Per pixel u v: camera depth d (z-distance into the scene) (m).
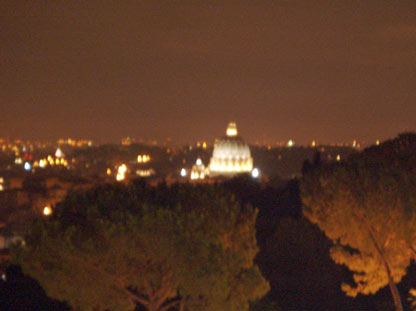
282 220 54.56
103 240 22.58
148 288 24.41
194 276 22.78
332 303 45.00
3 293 39.44
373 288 34.66
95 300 23.48
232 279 24.66
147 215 22.67
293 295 46.09
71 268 22.80
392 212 31.22
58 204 26.27
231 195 29.45
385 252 33.25
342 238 34.28
